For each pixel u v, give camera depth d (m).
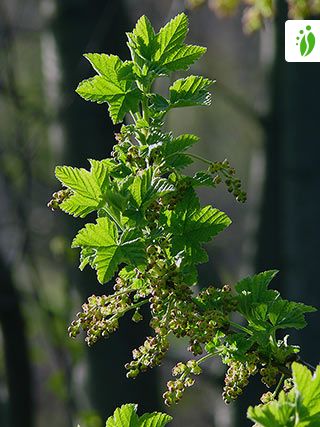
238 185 2.79
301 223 7.61
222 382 8.51
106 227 2.62
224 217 2.79
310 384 2.19
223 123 21.25
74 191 2.65
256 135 9.39
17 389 9.48
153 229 2.72
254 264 9.09
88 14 8.31
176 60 2.84
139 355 2.68
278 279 8.94
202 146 21.50
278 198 9.05
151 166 2.76
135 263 2.61
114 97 2.83
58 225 9.52
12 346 9.45
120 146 2.81
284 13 8.68
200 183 2.79
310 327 7.53
